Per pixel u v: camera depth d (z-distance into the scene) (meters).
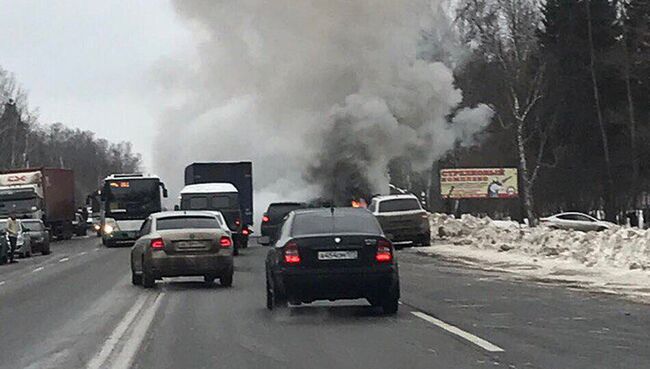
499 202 72.50
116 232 50.19
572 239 29.41
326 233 15.77
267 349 12.66
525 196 60.69
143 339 13.86
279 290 15.77
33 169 60.22
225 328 14.96
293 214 16.50
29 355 12.68
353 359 11.66
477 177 53.56
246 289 22.48
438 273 25.64
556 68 63.00
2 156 104.75
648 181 61.50
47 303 20.33
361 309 17.30
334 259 15.55
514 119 63.09
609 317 15.35
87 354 12.59
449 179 53.62
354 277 15.52
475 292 20.08
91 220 94.25
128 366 11.49
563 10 62.53
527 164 65.62
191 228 23.05
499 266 27.20
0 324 16.47
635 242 25.08
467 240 38.38
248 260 34.09
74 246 56.38
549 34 63.00
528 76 64.12
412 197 38.72
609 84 61.94
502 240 35.03
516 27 64.50
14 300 21.22
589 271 23.75
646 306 16.89
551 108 63.47
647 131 59.97
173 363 11.68
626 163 61.16
